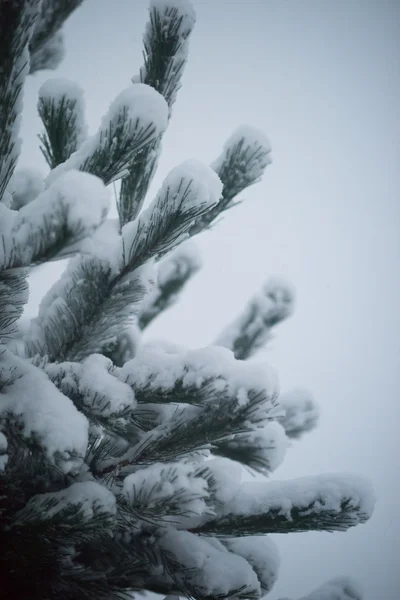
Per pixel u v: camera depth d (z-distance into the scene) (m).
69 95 2.00
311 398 2.27
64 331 1.64
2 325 1.30
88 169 1.33
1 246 1.01
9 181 1.45
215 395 1.28
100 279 1.51
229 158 1.93
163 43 1.73
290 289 2.33
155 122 1.24
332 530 1.48
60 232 0.94
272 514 1.49
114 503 1.27
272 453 1.64
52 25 2.73
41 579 1.43
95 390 1.29
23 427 1.14
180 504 1.13
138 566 1.50
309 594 1.90
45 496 1.33
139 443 1.46
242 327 2.33
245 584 1.39
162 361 1.35
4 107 1.28
